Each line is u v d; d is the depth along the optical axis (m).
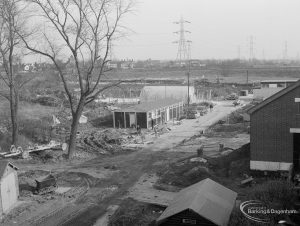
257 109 29.75
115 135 50.44
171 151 42.56
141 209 25.45
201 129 55.84
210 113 72.38
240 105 81.69
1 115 54.94
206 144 44.94
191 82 121.75
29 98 72.44
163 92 82.56
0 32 41.44
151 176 33.47
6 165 26.58
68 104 70.88
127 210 25.39
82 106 41.19
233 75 172.88
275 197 21.28
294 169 28.92
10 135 46.41
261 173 30.09
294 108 28.86
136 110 57.22
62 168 37.09
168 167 35.16
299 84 28.41
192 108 74.06
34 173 35.25
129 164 37.91
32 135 48.06
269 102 29.41
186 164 34.44
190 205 18.47
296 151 29.92
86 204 27.42
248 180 28.38
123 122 57.91
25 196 29.25
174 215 18.38
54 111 63.69
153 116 58.78
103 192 29.81
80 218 25.03
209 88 111.69
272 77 157.75
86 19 39.31
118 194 29.14
